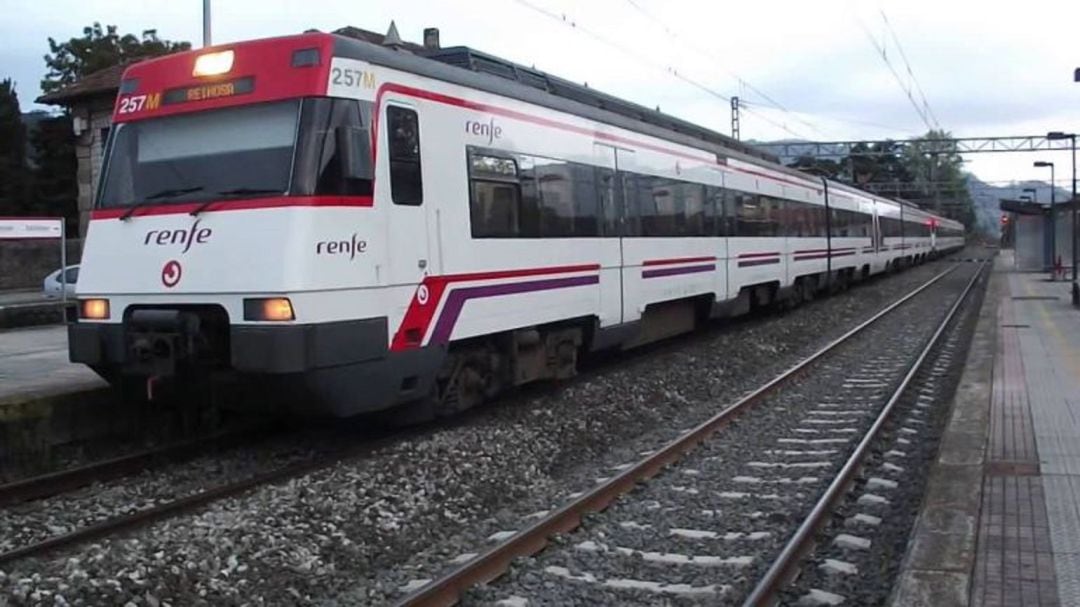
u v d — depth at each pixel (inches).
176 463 341.7
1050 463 295.3
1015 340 671.8
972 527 227.3
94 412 362.3
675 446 347.9
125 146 339.6
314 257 294.5
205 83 324.8
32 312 701.3
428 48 432.1
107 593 208.2
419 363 337.1
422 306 337.1
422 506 285.0
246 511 266.5
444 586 207.8
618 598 212.1
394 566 243.6
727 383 538.6
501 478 322.7
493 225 381.1
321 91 304.3
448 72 359.6
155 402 353.7
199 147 323.6
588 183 461.1
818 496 293.4
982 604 182.1
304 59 307.4
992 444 324.5
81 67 2017.7
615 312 487.2
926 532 224.1
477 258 368.2
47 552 241.0
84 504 290.2
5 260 1279.5
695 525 267.4
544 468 349.4
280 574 228.5
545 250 418.0
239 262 298.4
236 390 319.0
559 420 406.6
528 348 422.3
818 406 454.3
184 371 322.7
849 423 407.8
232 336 298.8
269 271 292.5
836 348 662.5
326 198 299.9
